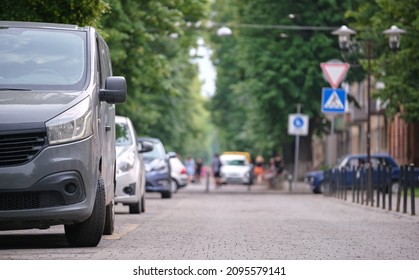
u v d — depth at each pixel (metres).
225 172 106.38
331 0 82.75
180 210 43.50
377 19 57.81
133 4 54.34
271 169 101.50
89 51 23.75
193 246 23.33
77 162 21.42
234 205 49.59
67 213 21.38
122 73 57.38
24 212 21.17
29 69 23.08
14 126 21.12
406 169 40.38
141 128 76.19
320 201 55.69
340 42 57.34
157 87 61.25
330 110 58.12
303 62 83.50
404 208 40.34
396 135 96.12
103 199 22.62
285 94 85.25
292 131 79.00
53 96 22.17
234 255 21.12
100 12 31.84
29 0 31.41
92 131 21.94
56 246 23.12
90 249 22.27
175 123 105.75
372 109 93.50
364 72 82.69
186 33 66.69
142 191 41.59
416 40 55.84
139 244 23.77
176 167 77.75
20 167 21.08
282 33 84.94
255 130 89.69
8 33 23.89
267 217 36.94
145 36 54.75
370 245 24.08
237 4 88.19
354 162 74.88
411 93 56.88
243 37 86.50
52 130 21.27
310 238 26.03
